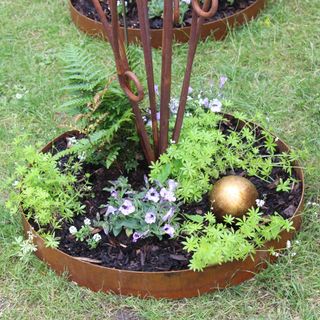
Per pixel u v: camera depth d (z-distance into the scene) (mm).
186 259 1376
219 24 2084
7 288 1425
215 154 1546
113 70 2004
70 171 1566
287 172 1562
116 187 1470
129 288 1362
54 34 2180
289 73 1970
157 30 2041
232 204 1396
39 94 1947
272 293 1375
